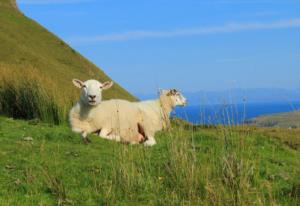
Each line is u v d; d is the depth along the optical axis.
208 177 11.12
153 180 11.45
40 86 21.38
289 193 11.08
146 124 16.73
